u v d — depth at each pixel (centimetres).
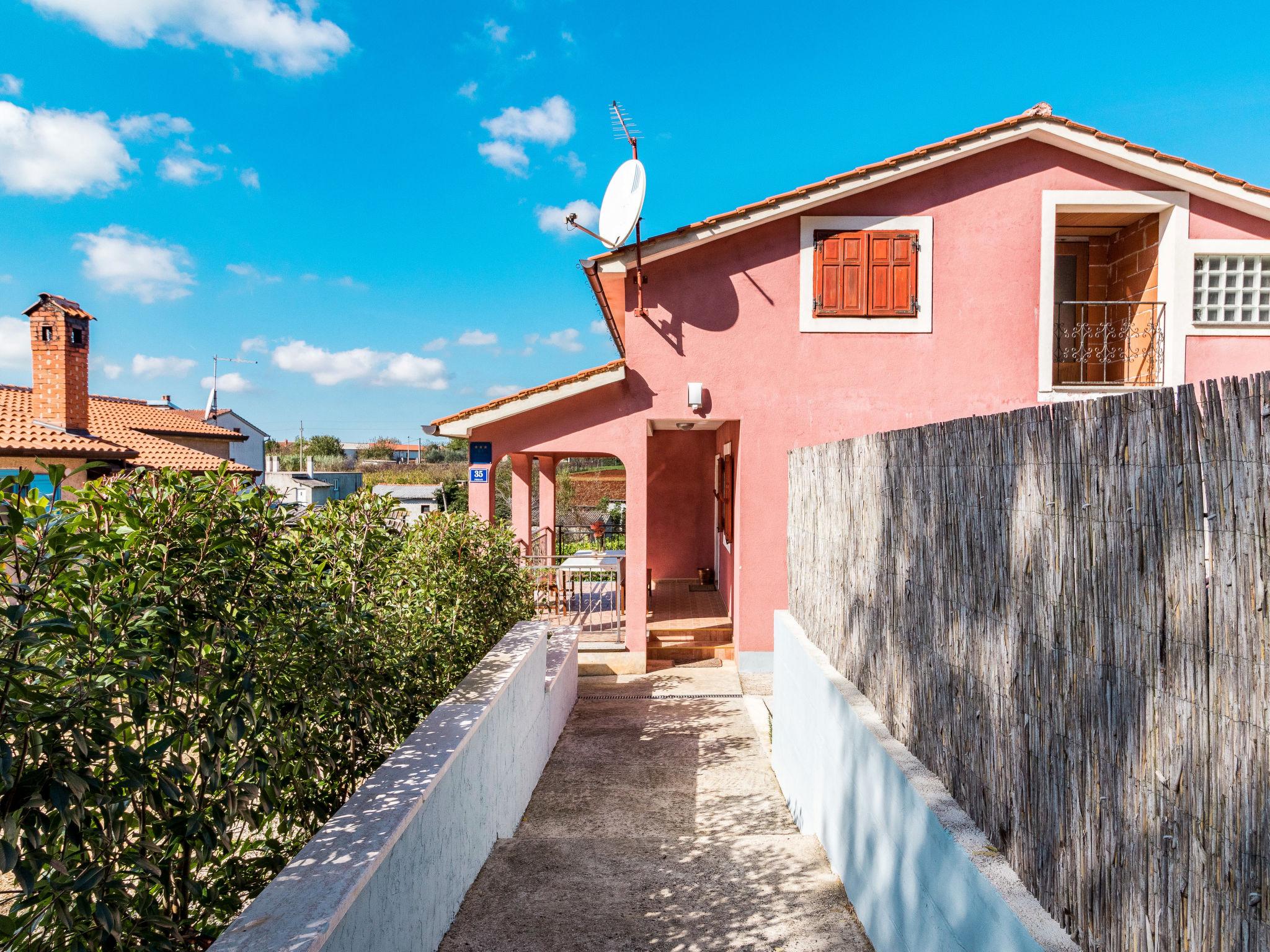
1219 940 161
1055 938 217
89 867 204
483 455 988
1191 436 171
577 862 448
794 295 974
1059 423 227
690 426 1138
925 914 300
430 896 331
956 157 941
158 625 241
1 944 196
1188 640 172
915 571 353
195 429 2653
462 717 412
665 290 975
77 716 202
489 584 646
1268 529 148
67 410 1788
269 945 199
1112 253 1074
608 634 1062
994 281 962
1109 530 202
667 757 698
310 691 332
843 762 433
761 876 439
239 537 284
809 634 595
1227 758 159
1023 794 247
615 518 2273
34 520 209
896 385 970
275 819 371
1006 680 259
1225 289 948
